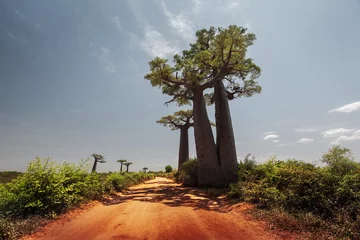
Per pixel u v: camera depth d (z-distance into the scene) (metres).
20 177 6.56
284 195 6.35
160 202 8.68
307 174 6.46
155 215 6.35
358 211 4.76
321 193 5.67
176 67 16.41
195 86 16.45
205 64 15.62
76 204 7.41
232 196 9.06
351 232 4.15
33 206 5.89
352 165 6.49
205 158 15.05
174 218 5.93
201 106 16.58
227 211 6.99
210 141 15.45
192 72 16.25
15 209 5.83
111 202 9.04
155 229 5.04
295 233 4.59
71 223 5.66
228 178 14.41
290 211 5.82
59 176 6.92
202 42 19.11
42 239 4.52
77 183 7.96
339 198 5.33
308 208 5.68
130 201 9.12
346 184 5.36
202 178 14.70
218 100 17.05
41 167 6.61
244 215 6.22
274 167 8.81
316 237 4.23
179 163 29.27
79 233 4.89
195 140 16.11
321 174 6.23
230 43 14.01
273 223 5.20
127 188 14.62
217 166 14.82
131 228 5.15
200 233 4.84
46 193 6.33
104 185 10.68
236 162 15.30
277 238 4.44
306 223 4.86
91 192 8.80
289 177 7.00
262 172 9.42
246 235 4.72
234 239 4.50
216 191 10.94
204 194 10.97
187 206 7.66
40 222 5.41
